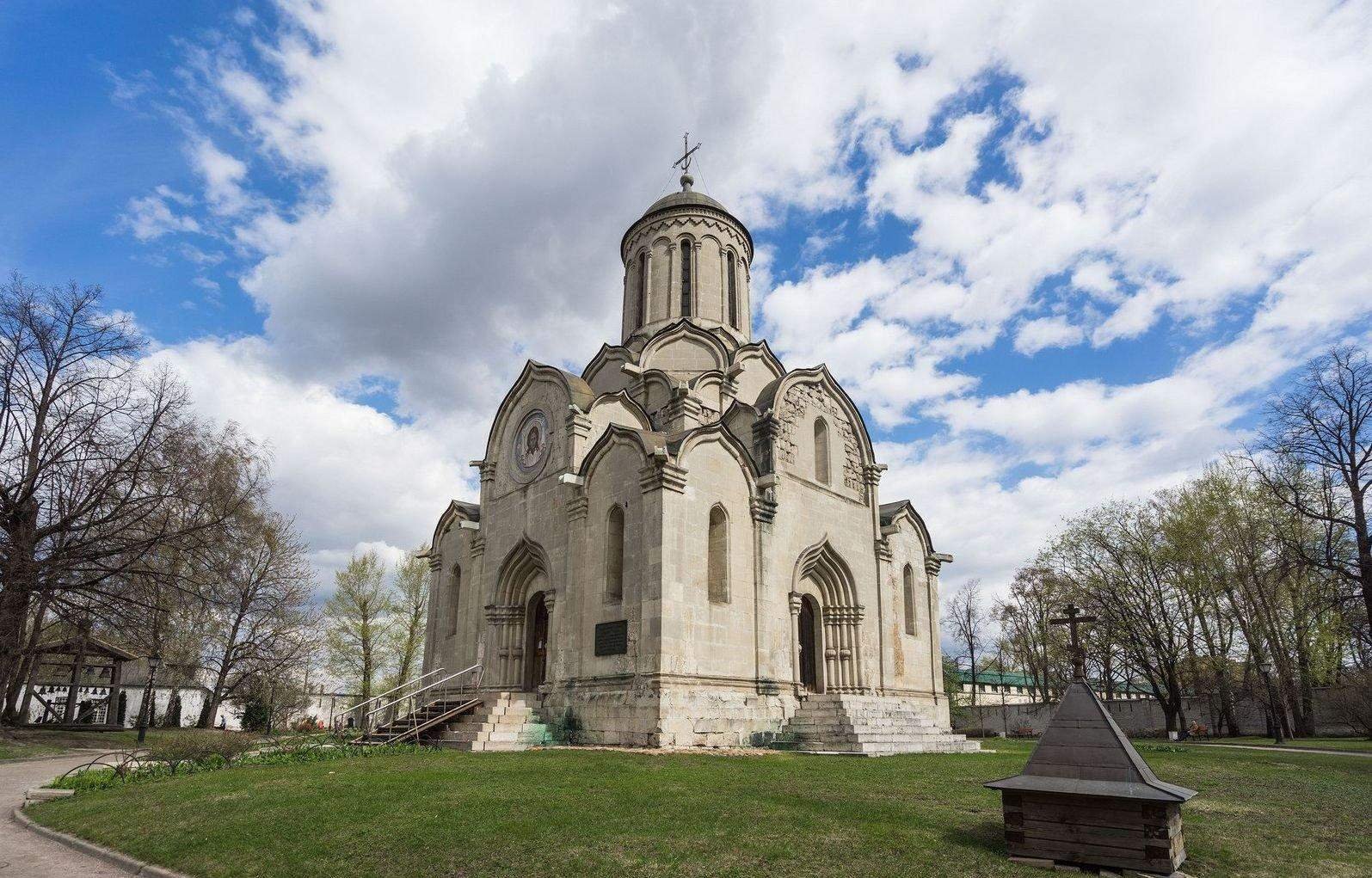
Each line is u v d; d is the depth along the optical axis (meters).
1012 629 66.25
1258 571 41.66
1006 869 8.87
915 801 13.09
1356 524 33.44
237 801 13.74
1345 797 15.03
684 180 40.66
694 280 37.12
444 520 35.84
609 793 13.53
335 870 9.68
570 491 27.83
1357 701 42.75
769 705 25.67
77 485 32.34
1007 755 23.64
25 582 30.27
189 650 46.84
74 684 44.16
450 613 34.19
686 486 25.16
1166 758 23.45
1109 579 48.34
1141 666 48.66
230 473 36.25
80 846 12.34
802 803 12.68
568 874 9.10
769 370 36.62
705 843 10.12
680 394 30.38
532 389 31.92
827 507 30.88
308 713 62.91
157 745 22.03
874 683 30.58
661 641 23.05
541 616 30.36
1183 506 45.56
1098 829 8.82
